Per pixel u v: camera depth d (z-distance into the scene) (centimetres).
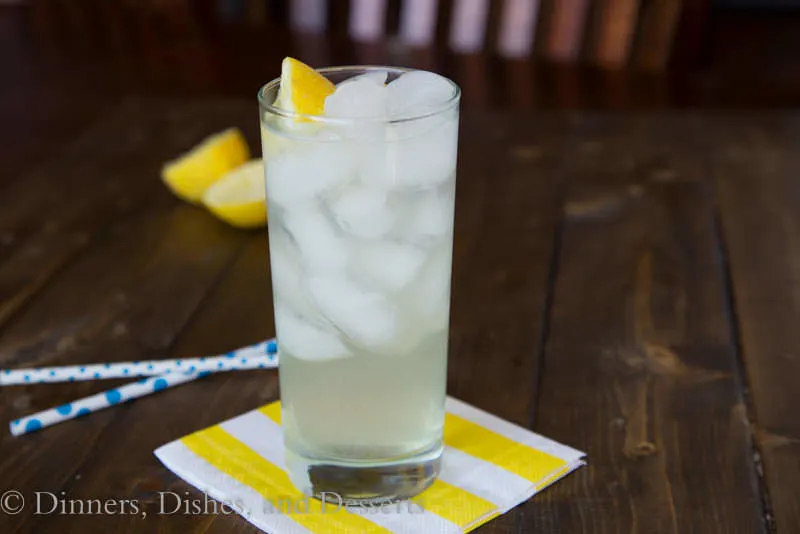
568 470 56
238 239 78
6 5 138
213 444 58
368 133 49
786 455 57
